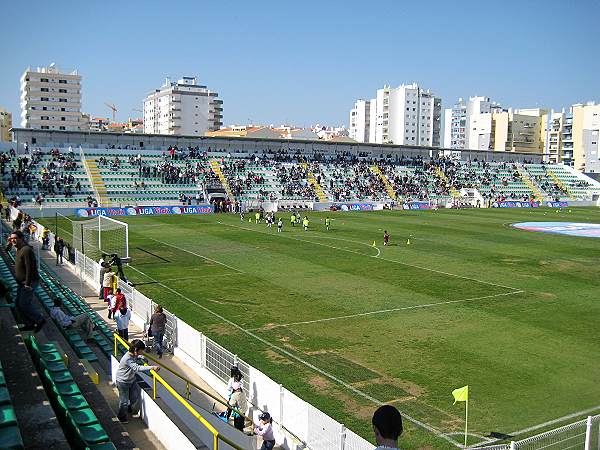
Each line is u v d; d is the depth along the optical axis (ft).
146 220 253.03
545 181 437.17
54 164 296.10
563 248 185.37
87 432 38.11
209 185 323.98
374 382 70.33
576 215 318.04
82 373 53.93
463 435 57.11
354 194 352.69
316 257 160.56
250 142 376.68
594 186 442.50
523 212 332.39
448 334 90.17
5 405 33.96
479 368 75.66
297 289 120.06
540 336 89.97
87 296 111.34
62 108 645.10
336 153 405.18
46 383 43.45
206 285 122.83
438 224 255.50
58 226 219.00
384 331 91.25
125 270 137.59
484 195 390.01
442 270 143.95
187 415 47.03
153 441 44.52
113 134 332.80
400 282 128.67
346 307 105.60
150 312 85.76
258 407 59.11
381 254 167.53
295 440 53.57
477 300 112.68
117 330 79.92
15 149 307.99
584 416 61.98
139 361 49.37
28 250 55.16
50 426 36.01
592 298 116.16
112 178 304.91
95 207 269.44
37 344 52.26
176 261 150.71
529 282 130.82
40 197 263.29
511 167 448.65
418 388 68.69
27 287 55.26
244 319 97.04
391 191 366.84
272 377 71.36
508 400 65.77
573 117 643.04
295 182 352.28
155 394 50.24
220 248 174.81
